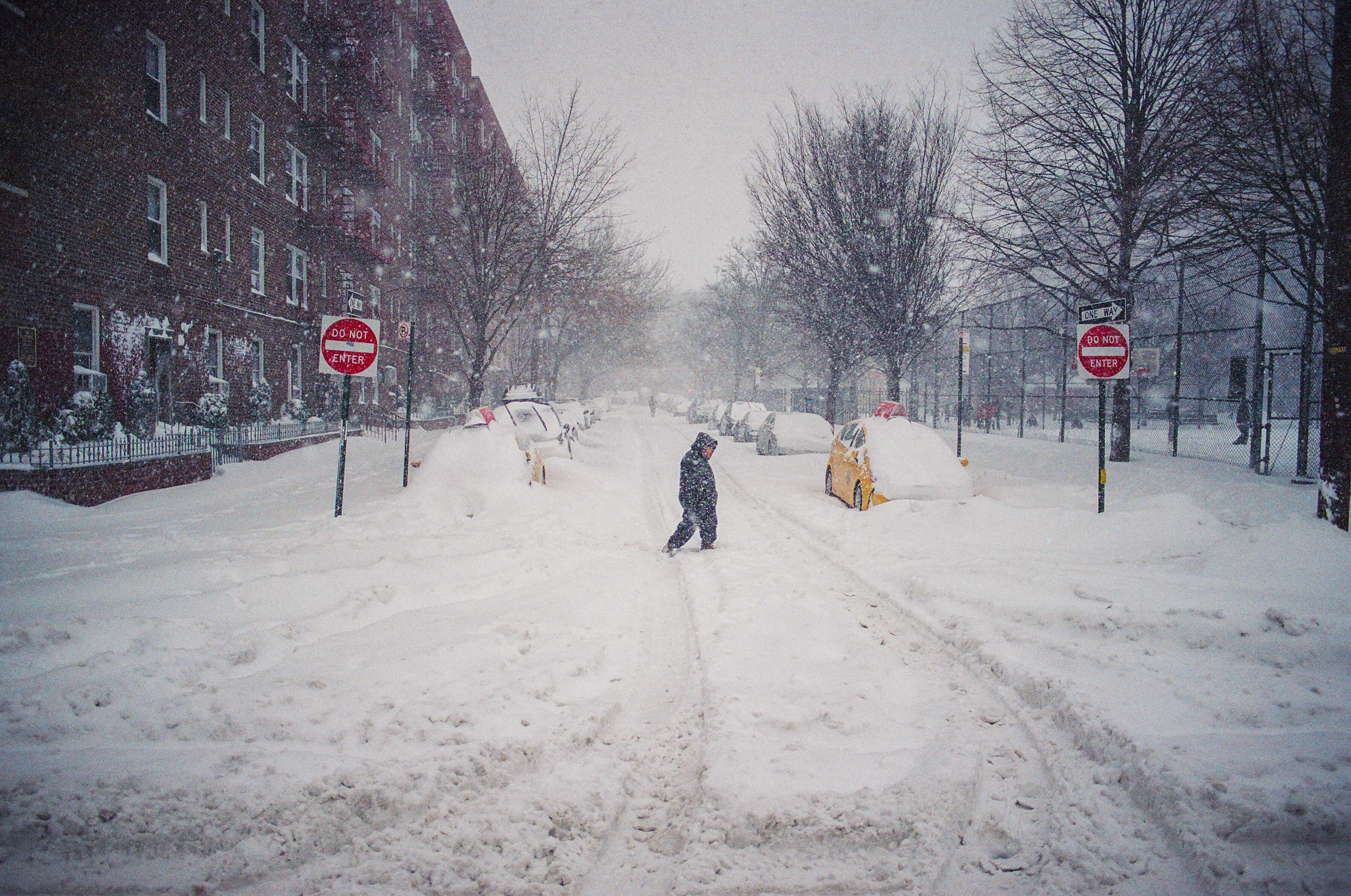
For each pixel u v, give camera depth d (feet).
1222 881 9.47
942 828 10.97
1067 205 55.47
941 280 72.18
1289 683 15.23
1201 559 24.21
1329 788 11.06
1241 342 101.09
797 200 77.15
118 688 14.55
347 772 11.83
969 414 119.85
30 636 16.63
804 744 13.41
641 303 135.23
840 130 74.28
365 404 101.81
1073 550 28.07
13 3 42.83
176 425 57.36
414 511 34.71
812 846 10.64
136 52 53.62
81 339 49.80
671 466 69.72
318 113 81.76
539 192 87.92
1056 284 66.33
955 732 14.12
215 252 63.98
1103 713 13.91
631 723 14.88
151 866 9.89
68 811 10.66
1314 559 21.39
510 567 26.32
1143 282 60.13
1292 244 46.75
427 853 10.44
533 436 65.05
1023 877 9.96
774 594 23.71
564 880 9.99
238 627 18.81
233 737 13.16
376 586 22.38
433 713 14.07
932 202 68.44
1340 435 24.11
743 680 16.39
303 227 82.64
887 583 24.95
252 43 71.46
